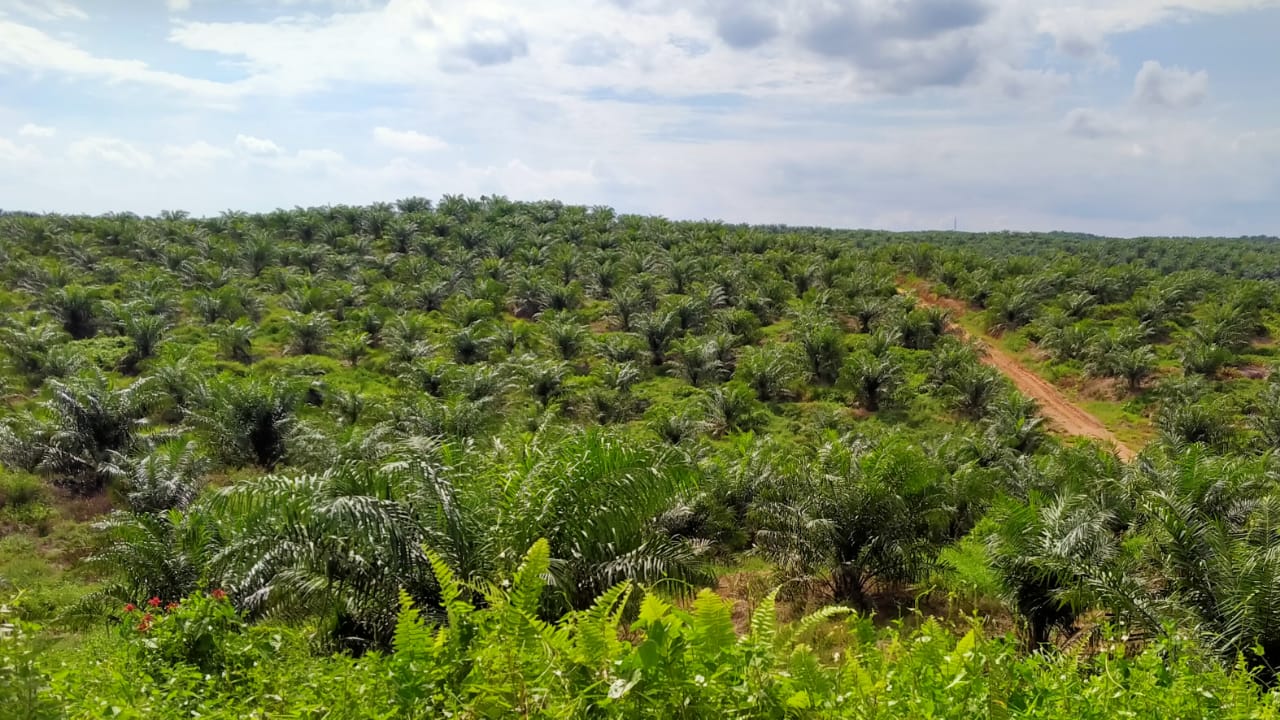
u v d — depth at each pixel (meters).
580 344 30.81
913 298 35.94
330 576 6.82
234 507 7.04
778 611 9.60
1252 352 29.16
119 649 5.39
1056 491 13.37
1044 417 24.78
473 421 19.33
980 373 25.98
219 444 18.03
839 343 29.20
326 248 43.31
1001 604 8.68
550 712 2.57
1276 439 20.28
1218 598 6.33
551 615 6.50
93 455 16.36
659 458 7.56
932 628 3.70
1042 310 34.25
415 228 47.91
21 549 12.78
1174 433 21.17
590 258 43.25
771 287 37.56
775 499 10.80
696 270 39.75
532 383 25.42
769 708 2.74
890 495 9.80
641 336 31.80
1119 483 11.72
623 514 7.09
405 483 7.43
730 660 2.85
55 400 17.14
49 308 28.17
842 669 3.22
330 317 33.22
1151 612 6.30
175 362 22.59
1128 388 26.77
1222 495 10.91
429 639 3.17
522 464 7.68
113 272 35.31
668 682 2.68
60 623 9.20
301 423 18.44
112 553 9.62
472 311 33.84
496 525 6.88
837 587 10.03
